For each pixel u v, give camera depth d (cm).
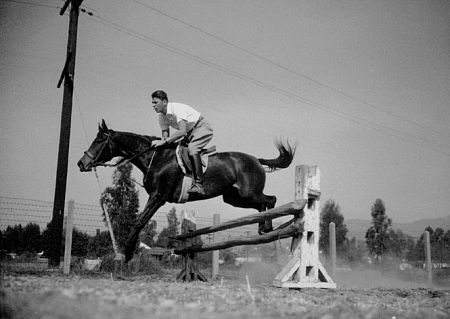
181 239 829
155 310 335
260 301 444
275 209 711
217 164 823
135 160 790
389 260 1927
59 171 1154
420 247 2005
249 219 738
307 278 693
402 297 667
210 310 351
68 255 870
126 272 946
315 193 707
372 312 430
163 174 771
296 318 356
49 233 1106
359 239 2098
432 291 816
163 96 790
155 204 768
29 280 527
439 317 454
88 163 779
